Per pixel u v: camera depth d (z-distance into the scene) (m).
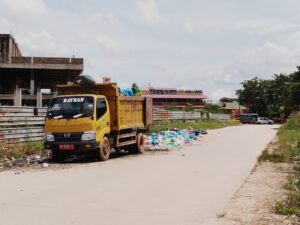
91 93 17.19
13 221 7.10
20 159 15.79
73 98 15.95
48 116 15.84
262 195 9.25
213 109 102.50
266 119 81.25
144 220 7.21
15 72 40.97
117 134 17.17
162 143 21.11
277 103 103.25
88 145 15.33
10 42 37.66
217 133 35.81
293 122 41.09
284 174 12.32
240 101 107.62
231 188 10.13
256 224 6.94
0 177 12.09
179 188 10.16
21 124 19.80
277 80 102.94
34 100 42.94
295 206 8.16
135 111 18.88
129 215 7.55
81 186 10.48
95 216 7.46
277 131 38.69
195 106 107.12
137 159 16.53
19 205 8.33
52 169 13.80
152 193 9.56
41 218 7.30
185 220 7.21
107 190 9.94
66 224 6.92
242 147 21.53
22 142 19.42
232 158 16.55
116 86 16.86
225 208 8.07
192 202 8.62
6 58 37.44
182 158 16.67
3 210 7.90
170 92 108.88
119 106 17.03
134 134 18.61
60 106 15.88
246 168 13.68
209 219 7.27
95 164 15.01
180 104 106.94
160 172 12.85
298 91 87.00
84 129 15.36
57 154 16.09
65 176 12.20
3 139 18.25
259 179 11.42
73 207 8.16
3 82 43.31
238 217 7.38
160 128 34.34
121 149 19.16
